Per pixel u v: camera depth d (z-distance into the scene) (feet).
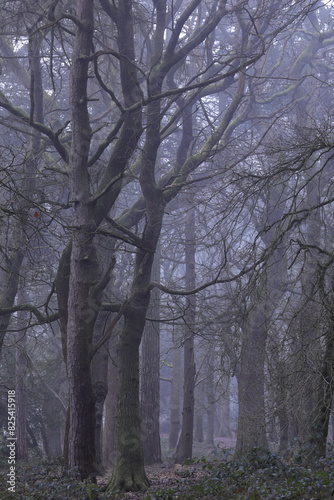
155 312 94.43
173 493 38.70
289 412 44.29
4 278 68.03
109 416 91.50
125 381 54.39
